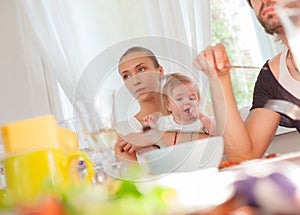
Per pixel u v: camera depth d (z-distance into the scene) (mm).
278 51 1323
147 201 340
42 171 457
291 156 482
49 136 478
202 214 337
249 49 1438
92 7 1768
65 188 364
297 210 333
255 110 1127
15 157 462
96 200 333
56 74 1719
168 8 1516
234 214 334
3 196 431
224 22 1503
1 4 1980
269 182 366
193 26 1471
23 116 1889
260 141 1040
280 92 1102
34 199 347
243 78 1407
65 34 1754
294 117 1078
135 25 1697
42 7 1786
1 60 1940
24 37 1924
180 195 372
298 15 1029
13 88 1917
